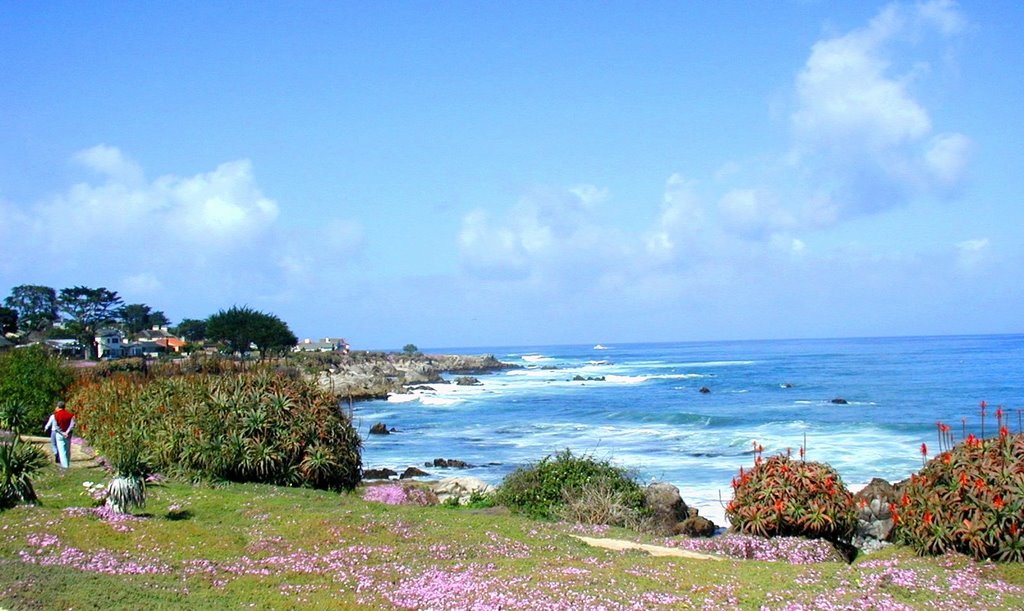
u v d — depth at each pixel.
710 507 27.22
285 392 21.31
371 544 13.27
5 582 9.78
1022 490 11.17
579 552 13.58
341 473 20.83
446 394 85.81
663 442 44.69
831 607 9.72
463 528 14.96
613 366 152.50
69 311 130.12
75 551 11.77
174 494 17.64
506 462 39.81
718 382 95.00
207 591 10.41
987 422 49.25
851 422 50.94
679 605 9.84
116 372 39.06
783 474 14.33
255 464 20.02
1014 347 197.00
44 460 20.02
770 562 12.63
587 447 41.09
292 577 11.37
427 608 10.01
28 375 34.00
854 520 14.43
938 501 11.99
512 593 10.36
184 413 21.61
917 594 10.28
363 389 83.06
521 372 137.50
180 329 150.88
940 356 148.12
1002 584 10.53
